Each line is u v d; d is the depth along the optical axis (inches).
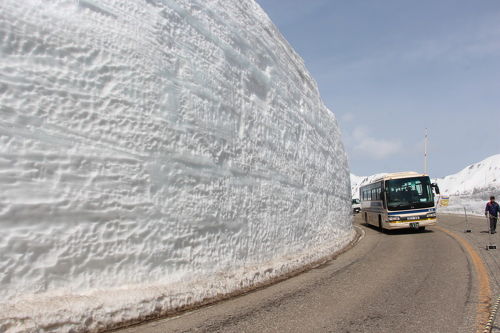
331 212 515.5
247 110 297.1
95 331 151.3
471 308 202.1
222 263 238.5
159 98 202.8
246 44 317.4
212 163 240.5
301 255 362.0
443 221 921.5
